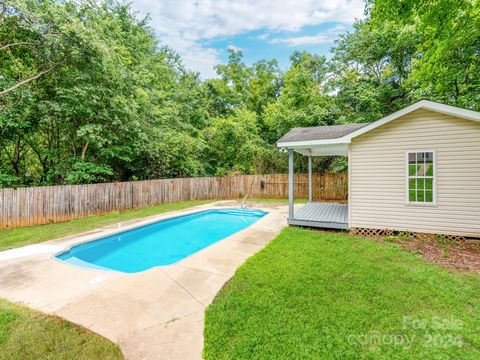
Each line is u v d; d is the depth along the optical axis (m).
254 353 2.32
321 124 14.83
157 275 4.12
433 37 6.66
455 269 4.22
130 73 11.51
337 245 5.56
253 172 16.91
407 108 5.91
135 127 11.46
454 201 5.70
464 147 5.57
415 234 6.06
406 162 6.10
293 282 3.71
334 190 14.22
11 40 8.86
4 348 2.47
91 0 9.62
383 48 12.46
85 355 2.36
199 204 12.99
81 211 9.38
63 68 9.68
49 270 4.41
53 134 11.25
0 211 7.45
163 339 2.56
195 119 21.27
